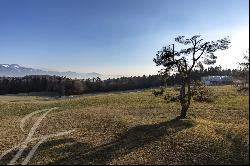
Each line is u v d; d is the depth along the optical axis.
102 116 70.38
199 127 53.59
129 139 51.44
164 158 42.47
